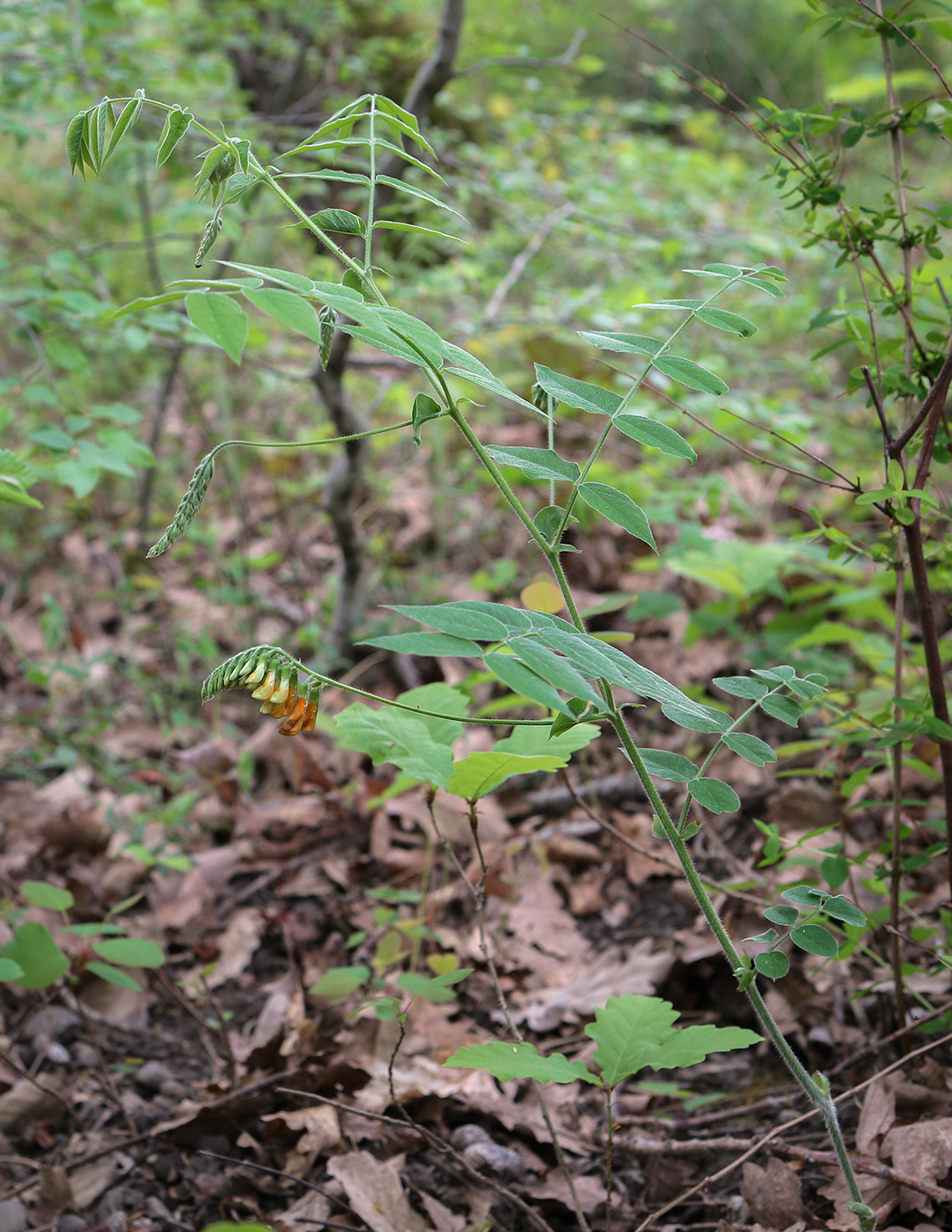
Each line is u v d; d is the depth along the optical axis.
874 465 3.58
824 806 2.40
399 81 5.09
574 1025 2.13
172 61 3.74
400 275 4.08
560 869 2.57
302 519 4.13
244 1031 2.20
